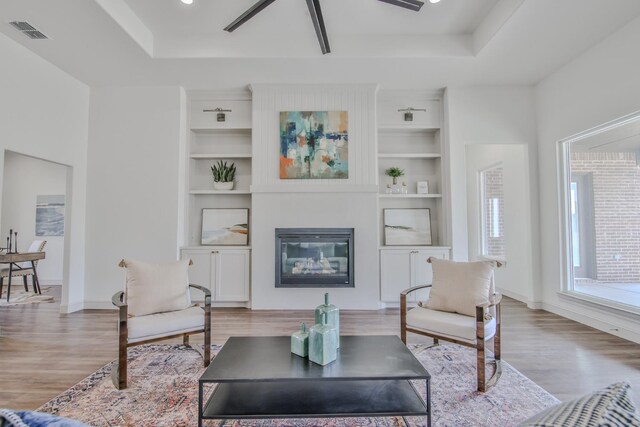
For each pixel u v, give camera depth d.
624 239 3.48
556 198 4.27
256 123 4.66
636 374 2.54
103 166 4.63
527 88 4.69
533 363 2.74
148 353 2.98
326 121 4.65
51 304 4.86
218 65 4.08
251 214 4.80
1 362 2.79
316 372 1.73
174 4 3.34
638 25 3.17
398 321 3.99
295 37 3.91
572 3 2.96
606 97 3.52
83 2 2.93
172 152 4.64
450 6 3.39
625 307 3.34
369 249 4.56
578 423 0.57
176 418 1.97
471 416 1.99
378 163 5.14
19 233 6.70
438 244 4.99
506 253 5.38
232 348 2.07
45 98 3.96
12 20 3.18
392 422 1.95
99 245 4.59
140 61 3.97
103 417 1.98
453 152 4.65
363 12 3.47
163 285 2.85
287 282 4.50
